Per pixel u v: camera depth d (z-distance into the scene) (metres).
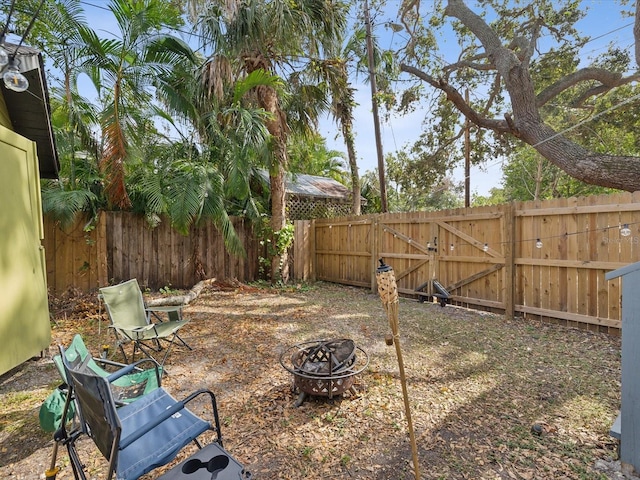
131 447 1.62
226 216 7.03
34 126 4.12
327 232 8.66
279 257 8.05
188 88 6.39
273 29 6.64
